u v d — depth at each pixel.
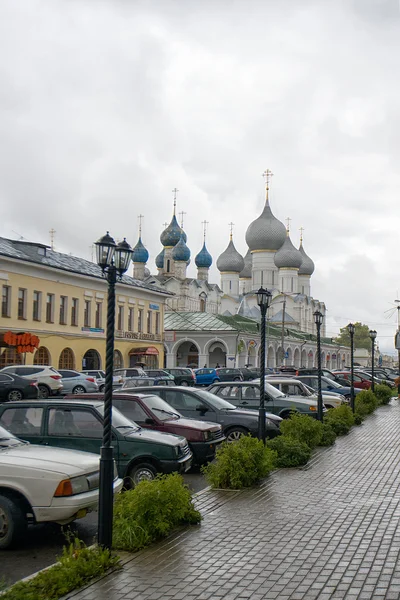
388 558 8.62
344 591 7.44
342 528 10.13
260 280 104.00
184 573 8.09
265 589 7.53
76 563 7.93
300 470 15.45
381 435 22.83
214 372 49.66
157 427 14.90
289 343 82.75
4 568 8.69
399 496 12.55
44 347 43.03
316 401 22.83
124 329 53.31
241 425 17.77
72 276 45.75
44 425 12.77
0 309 38.94
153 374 43.59
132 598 7.32
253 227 104.12
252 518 10.78
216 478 13.28
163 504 9.71
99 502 8.73
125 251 9.42
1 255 38.25
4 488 9.52
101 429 12.62
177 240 94.81
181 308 88.81
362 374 45.34
